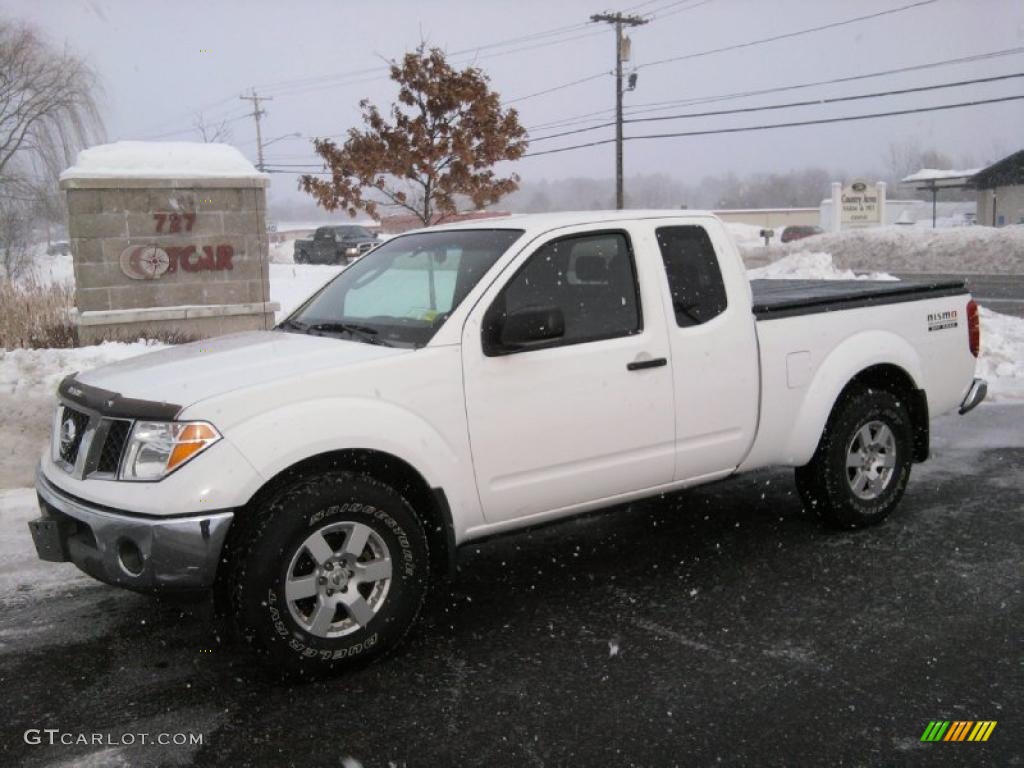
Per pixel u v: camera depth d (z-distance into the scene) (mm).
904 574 4867
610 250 4641
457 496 4105
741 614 4406
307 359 4020
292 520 3635
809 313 5270
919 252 38031
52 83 30094
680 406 4738
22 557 5273
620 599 4637
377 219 15250
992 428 8273
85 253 10656
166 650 4117
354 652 3818
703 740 3311
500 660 3973
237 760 3232
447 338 4113
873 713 3475
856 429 5422
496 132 14562
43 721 3506
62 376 7875
